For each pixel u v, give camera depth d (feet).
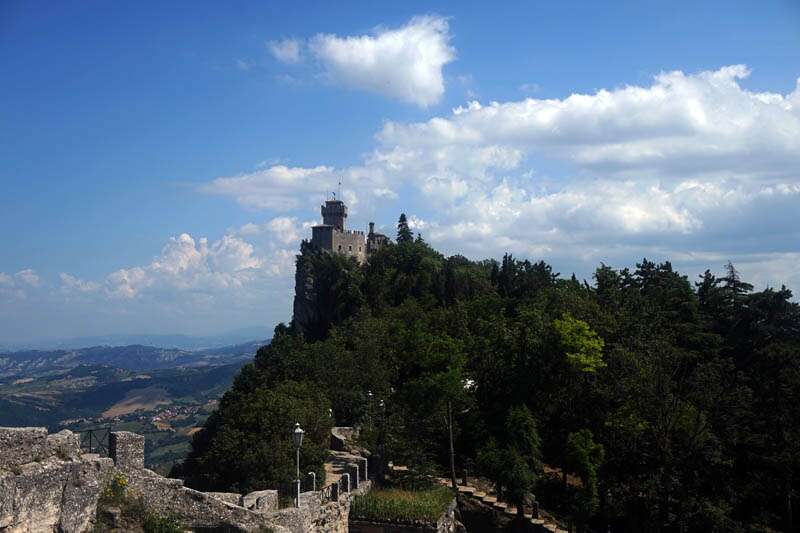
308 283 448.65
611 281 332.19
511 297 368.07
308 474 127.03
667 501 177.37
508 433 178.50
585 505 170.91
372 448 160.35
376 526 126.93
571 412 214.90
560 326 217.36
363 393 200.54
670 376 207.92
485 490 181.98
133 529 72.49
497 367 219.41
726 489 187.01
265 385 201.16
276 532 83.46
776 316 283.79
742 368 268.62
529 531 162.40
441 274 398.21
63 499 67.77
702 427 185.98
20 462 65.16
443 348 206.90
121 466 76.23
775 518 200.64
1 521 61.31
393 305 391.86
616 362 220.02
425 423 173.78
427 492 145.18
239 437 142.00
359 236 506.07
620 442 193.88
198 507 80.89
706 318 292.81
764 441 201.87
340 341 267.39
